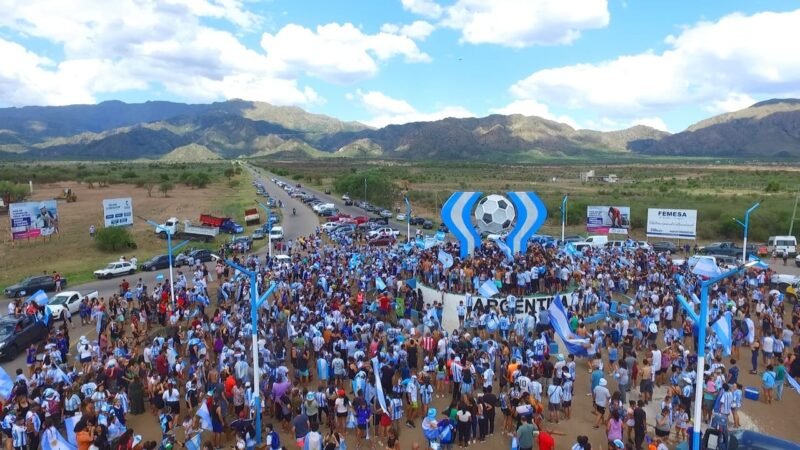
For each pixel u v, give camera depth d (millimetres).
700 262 36156
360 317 27734
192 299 33938
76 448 17141
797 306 33562
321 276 36312
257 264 45969
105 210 63031
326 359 23219
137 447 16625
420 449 18953
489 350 24406
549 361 23344
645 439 19109
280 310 29312
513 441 17547
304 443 16969
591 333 28516
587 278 36469
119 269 48531
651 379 22469
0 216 81750
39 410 18375
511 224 38125
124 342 24875
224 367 21516
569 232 75812
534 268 32812
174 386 20172
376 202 107312
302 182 172375
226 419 19844
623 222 59750
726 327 22188
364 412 19312
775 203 82500
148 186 131250
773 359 26141
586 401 23156
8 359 27500
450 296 32125
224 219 73188
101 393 19328
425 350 24828
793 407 22734
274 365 22297
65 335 27094
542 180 171125
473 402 19812
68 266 52812
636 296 34344
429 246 46438
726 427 17750
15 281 46438
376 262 41031
